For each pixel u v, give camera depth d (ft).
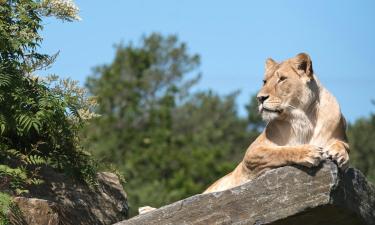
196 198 42.27
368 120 114.52
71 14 49.44
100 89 141.49
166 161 123.44
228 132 157.07
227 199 42.22
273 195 42.27
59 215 46.21
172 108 156.46
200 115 157.89
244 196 42.27
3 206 42.83
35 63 48.73
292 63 45.47
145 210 49.06
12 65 47.37
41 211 44.60
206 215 42.09
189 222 42.04
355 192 43.91
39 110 47.29
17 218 43.93
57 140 49.03
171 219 42.06
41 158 47.34
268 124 45.98
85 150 51.42
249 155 45.57
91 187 50.26
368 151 108.47
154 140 129.90
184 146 137.18
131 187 112.37
